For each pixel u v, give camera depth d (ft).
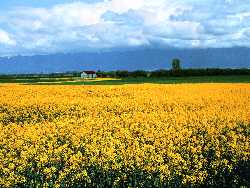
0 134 55.67
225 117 68.18
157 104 93.09
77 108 87.30
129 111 84.23
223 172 40.60
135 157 41.91
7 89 137.18
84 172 37.60
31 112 85.20
